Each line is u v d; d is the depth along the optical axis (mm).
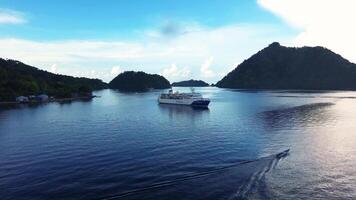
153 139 73938
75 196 39812
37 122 110188
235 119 112875
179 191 40531
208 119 114375
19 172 49719
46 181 45219
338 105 167125
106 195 39875
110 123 104688
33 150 64750
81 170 50000
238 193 39469
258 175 45656
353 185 41969
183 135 79125
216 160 54469
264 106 168000
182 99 183500
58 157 58469
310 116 117562
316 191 40094
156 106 178875
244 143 68188
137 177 46094
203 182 43469
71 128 94125
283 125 94688
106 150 63000
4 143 72500
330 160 53438
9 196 40125
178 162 53594
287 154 57594
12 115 135000
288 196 38656
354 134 77500
